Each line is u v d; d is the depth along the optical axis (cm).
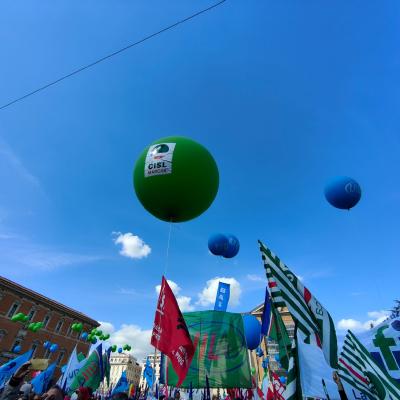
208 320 593
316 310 289
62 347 3806
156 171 353
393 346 348
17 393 323
